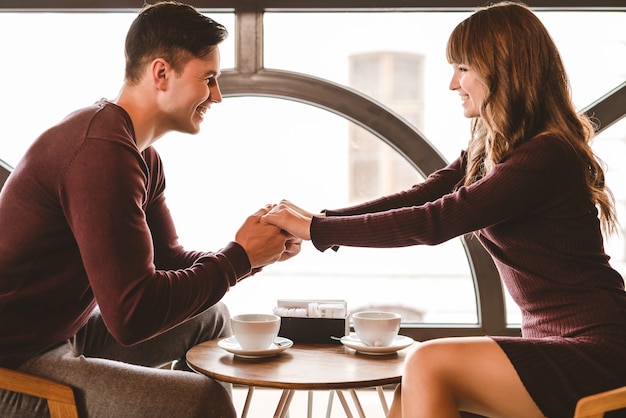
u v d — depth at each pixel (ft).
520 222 4.50
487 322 7.52
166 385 4.28
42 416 4.26
